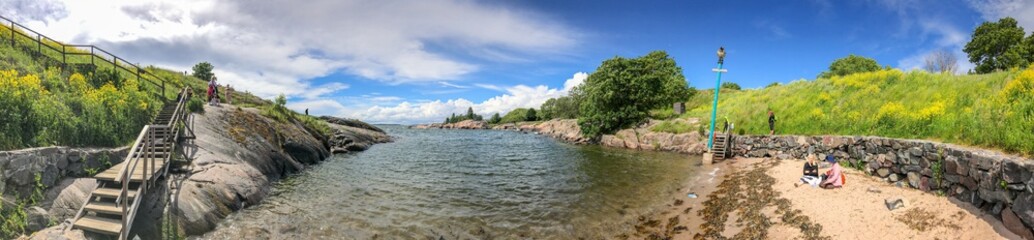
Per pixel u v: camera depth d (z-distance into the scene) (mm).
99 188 8570
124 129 13070
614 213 11031
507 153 27719
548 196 13195
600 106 37312
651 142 30156
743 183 13461
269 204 11570
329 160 22172
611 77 35875
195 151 12891
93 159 9742
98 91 13773
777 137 19828
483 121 104062
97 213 7957
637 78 35500
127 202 7684
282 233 9117
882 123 15219
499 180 16250
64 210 7898
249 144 16250
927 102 14969
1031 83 10812
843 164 14320
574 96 80750
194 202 9492
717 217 9984
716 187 13812
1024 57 40719
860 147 13461
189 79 36906
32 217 7230
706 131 26719
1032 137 7457
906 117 14164
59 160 8492
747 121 24984
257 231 9156
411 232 9422
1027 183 6137
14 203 7098
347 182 15336
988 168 7168
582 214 10969
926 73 19922
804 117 20891
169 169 10945
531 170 19062
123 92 15461
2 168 6926
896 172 11039
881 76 21844
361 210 11195
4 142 8422
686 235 8953
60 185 8328
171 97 20656
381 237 9047
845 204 9016
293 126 22906
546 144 36875
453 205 11953
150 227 8320
